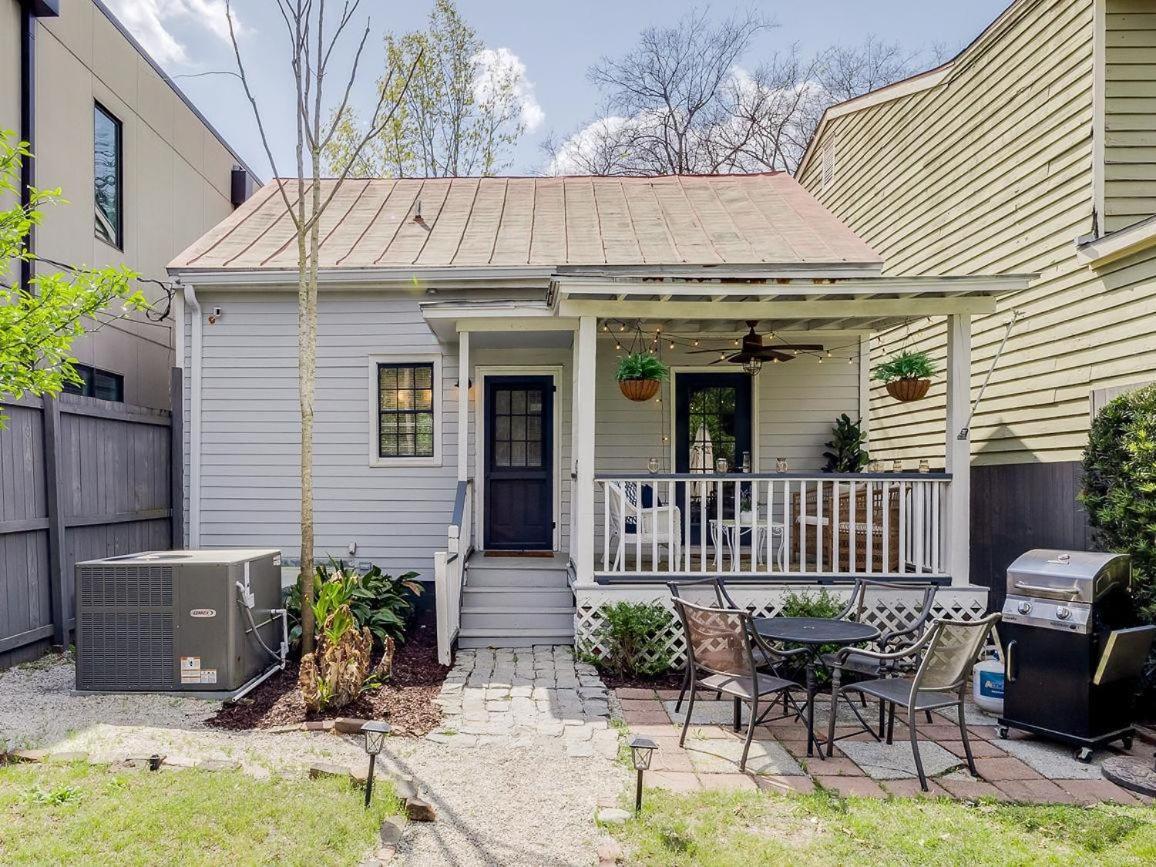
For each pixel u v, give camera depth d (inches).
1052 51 267.7
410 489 335.0
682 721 198.4
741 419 357.7
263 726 185.3
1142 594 195.6
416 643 278.5
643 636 241.3
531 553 335.9
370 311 335.9
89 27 348.2
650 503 346.6
